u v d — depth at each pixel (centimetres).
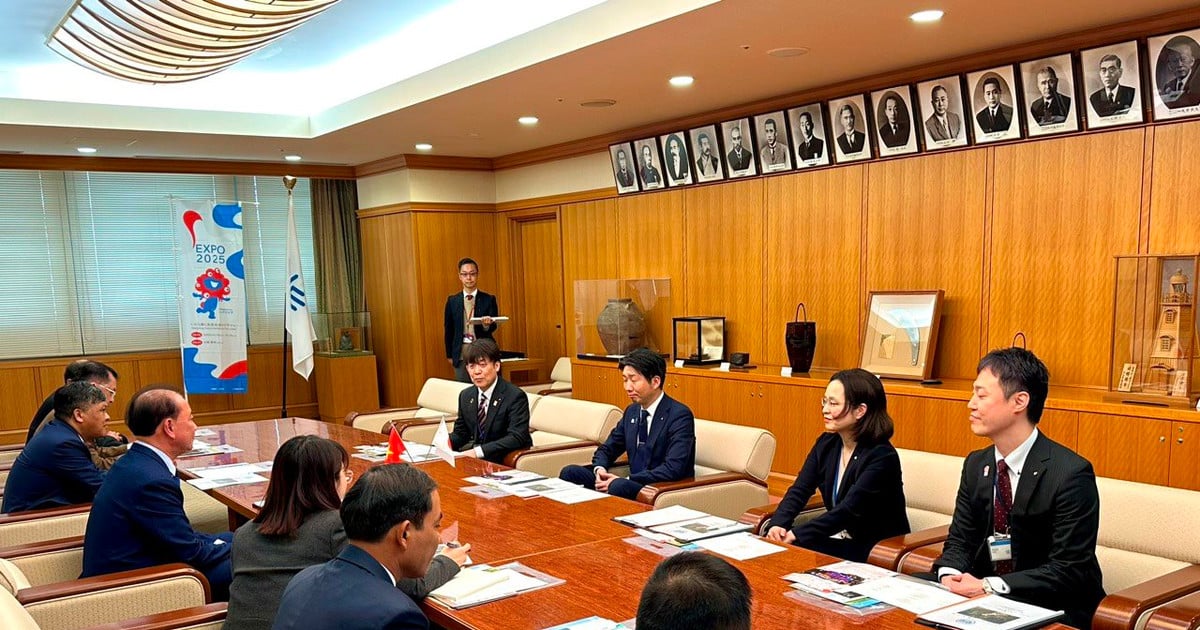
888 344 538
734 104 620
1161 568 245
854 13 404
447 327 767
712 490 355
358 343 919
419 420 526
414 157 846
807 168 591
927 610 197
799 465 557
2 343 828
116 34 493
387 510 181
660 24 412
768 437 378
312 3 438
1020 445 242
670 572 118
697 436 399
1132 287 428
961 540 254
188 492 457
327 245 959
